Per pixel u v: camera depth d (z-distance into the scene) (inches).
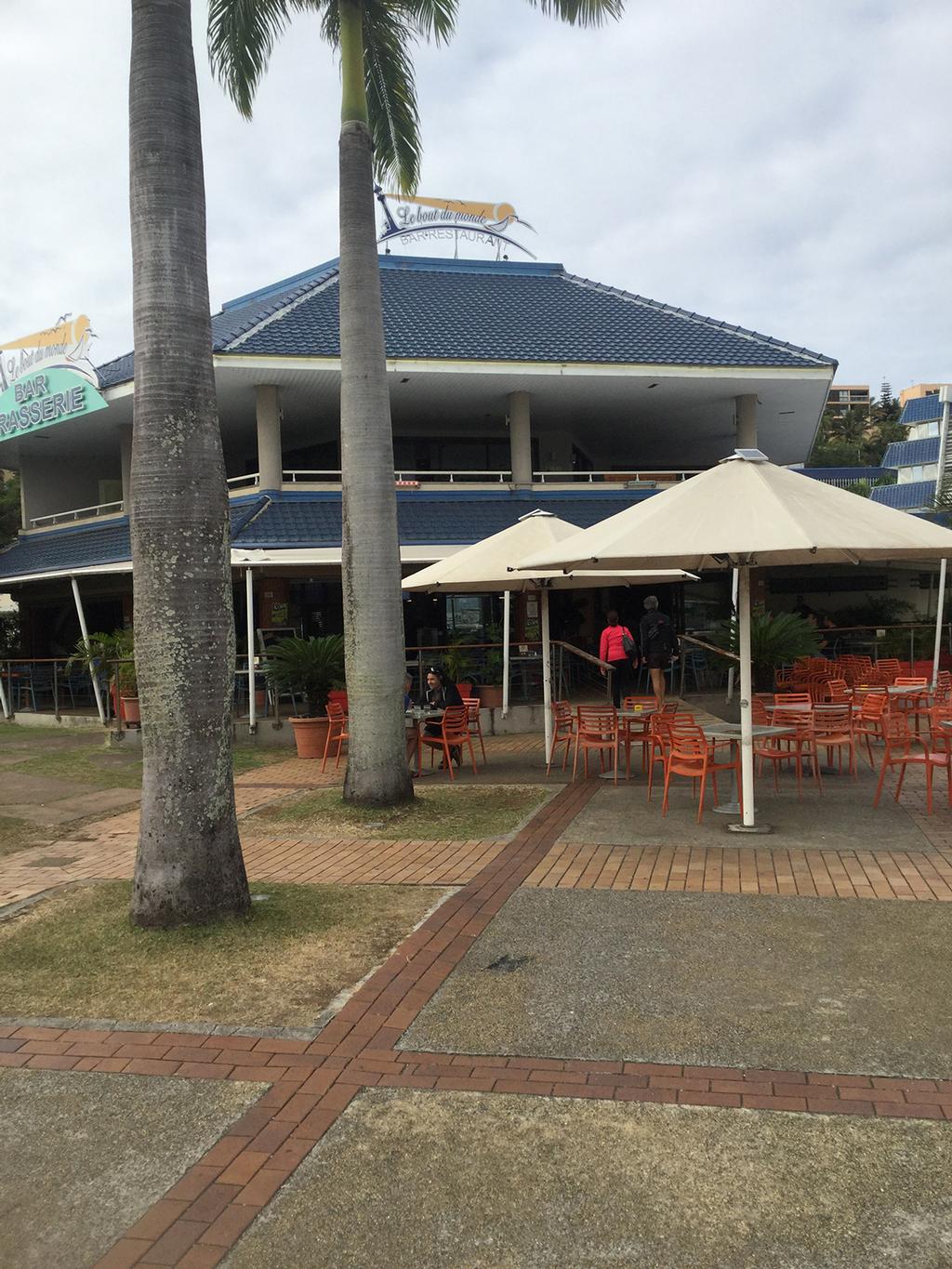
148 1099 162.7
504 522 783.1
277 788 464.8
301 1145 146.3
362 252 377.4
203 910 245.8
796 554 345.7
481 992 199.6
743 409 840.3
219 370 732.0
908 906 238.1
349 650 386.6
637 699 489.4
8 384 916.0
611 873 280.5
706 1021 181.3
